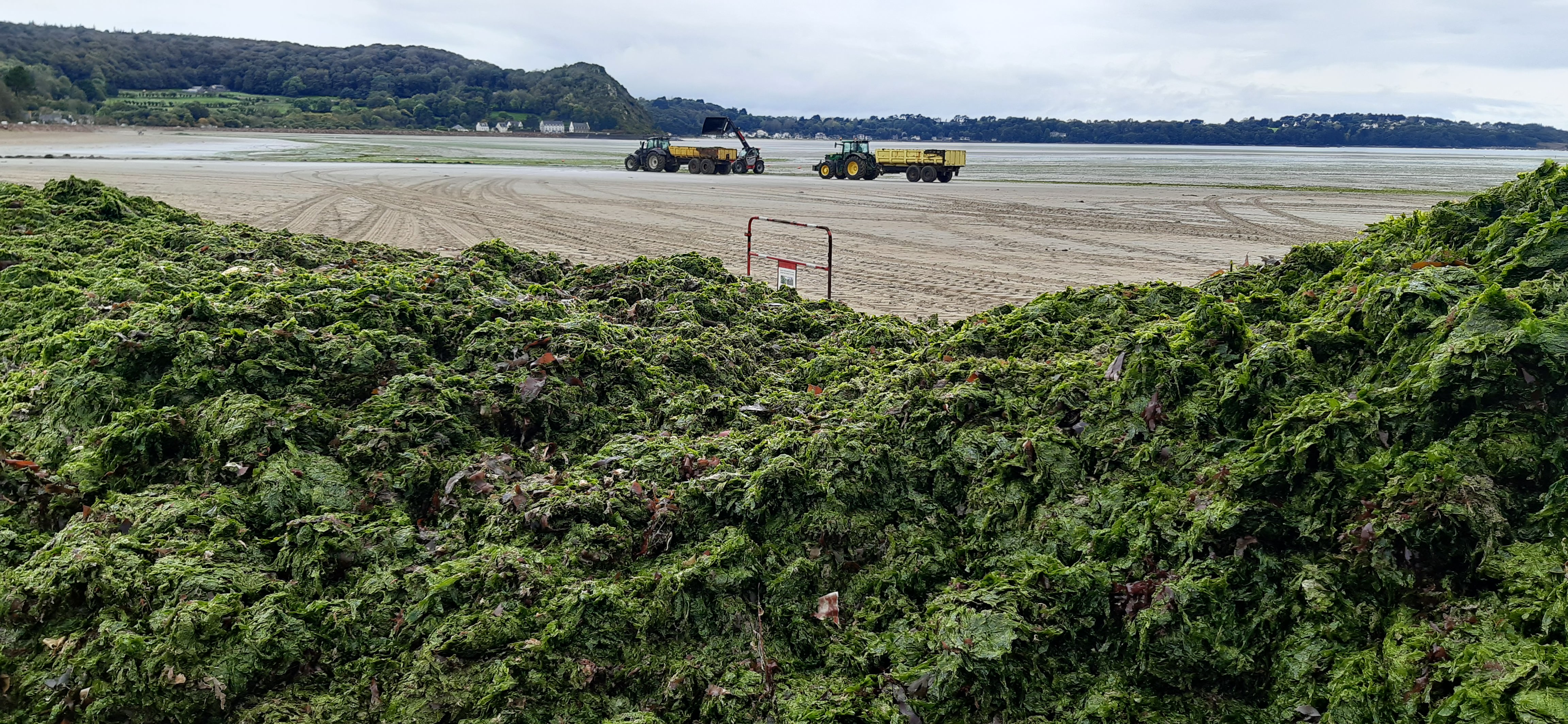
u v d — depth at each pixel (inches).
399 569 174.4
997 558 170.6
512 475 211.8
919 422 203.5
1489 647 122.6
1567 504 137.4
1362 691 125.5
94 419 227.3
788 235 923.4
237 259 409.7
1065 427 197.0
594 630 158.2
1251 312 243.4
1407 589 138.5
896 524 185.2
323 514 188.4
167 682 145.7
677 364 283.1
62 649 153.5
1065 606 152.7
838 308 402.3
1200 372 193.5
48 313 326.6
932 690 143.1
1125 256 805.2
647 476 204.8
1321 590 141.0
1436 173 2429.9
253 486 195.5
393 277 323.3
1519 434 149.3
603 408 246.7
